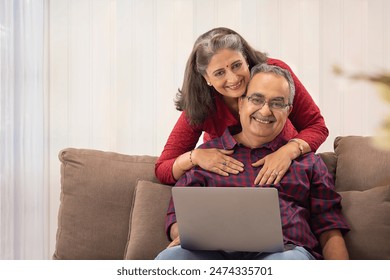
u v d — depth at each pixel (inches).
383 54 121.6
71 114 124.4
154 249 85.8
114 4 124.2
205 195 66.7
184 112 90.4
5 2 122.0
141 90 124.3
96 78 124.5
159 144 124.1
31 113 123.2
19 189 123.0
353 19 122.3
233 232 67.5
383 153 87.6
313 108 88.8
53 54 124.3
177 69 123.9
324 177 82.0
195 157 83.6
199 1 123.5
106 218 93.0
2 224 122.1
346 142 92.8
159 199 88.7
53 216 124.6
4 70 122.0
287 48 123.0
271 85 80.3
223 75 82.0
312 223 80.6
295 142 83.3
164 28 124.0
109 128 124.3
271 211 64.9
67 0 124.3
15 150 122.8
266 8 123.0
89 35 124.6
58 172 124.4
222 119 88.4
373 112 120.3
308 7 122.6
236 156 83.4
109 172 94.7
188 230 69.2
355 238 79.9
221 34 83.5
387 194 80.9
